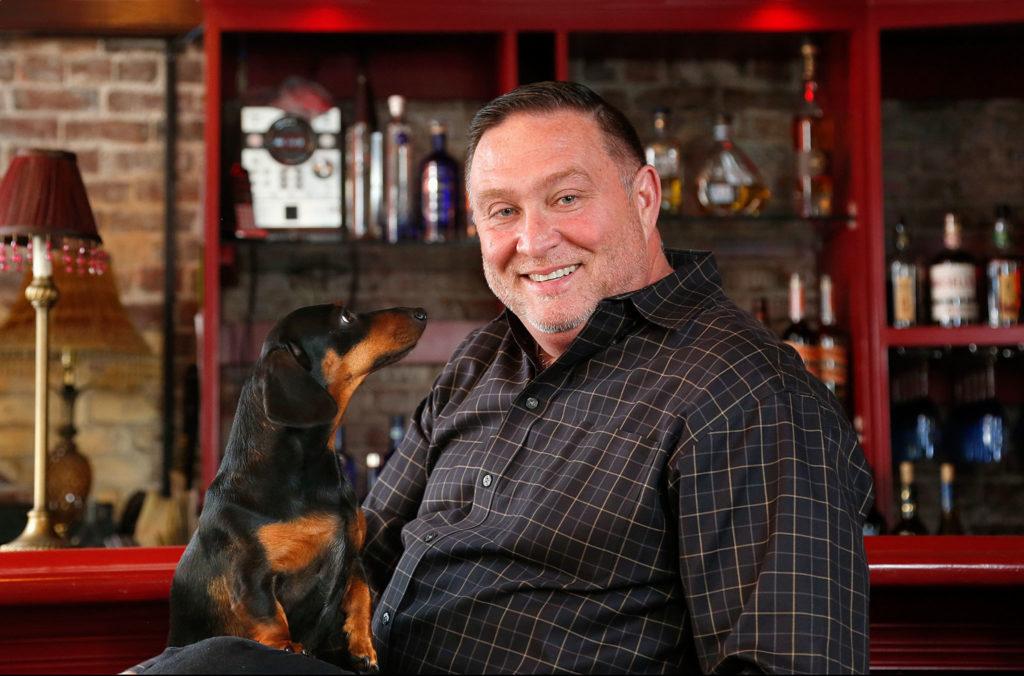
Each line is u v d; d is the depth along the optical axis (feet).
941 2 9.62
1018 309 9.62
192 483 10.50
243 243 9.59
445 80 10.87
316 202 9.82
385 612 4.61
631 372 4.41
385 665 4.56
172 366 10.77
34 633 4.99
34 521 6.91
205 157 9.43
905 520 8.91
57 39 10.87
